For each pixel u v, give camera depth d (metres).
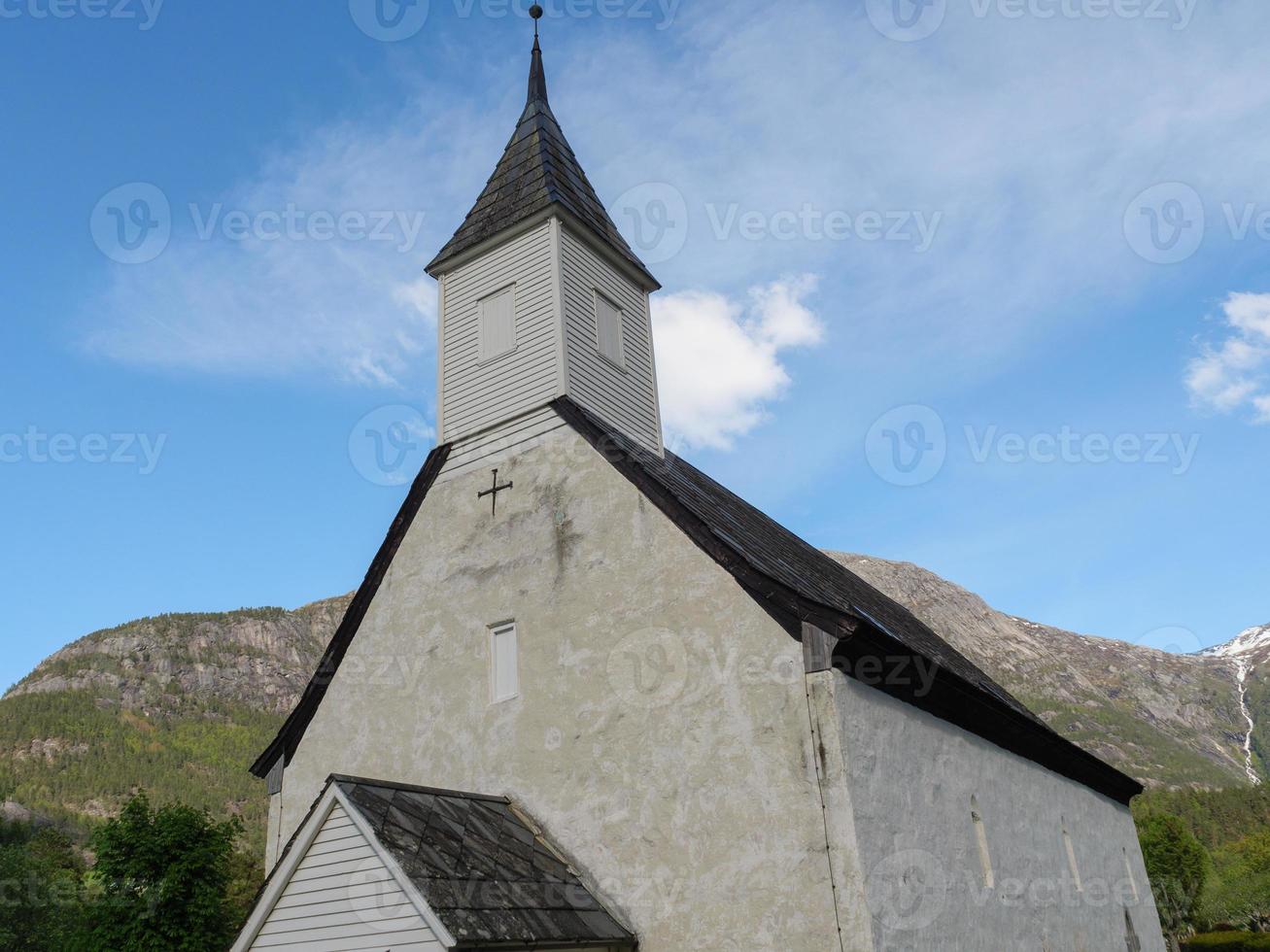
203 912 21.33
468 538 15.24
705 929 10.86
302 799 15.57
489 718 13.82
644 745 12.11
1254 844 88.81
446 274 17.70
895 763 11.75
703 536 12.59
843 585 19.81
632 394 17.05
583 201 18.11
